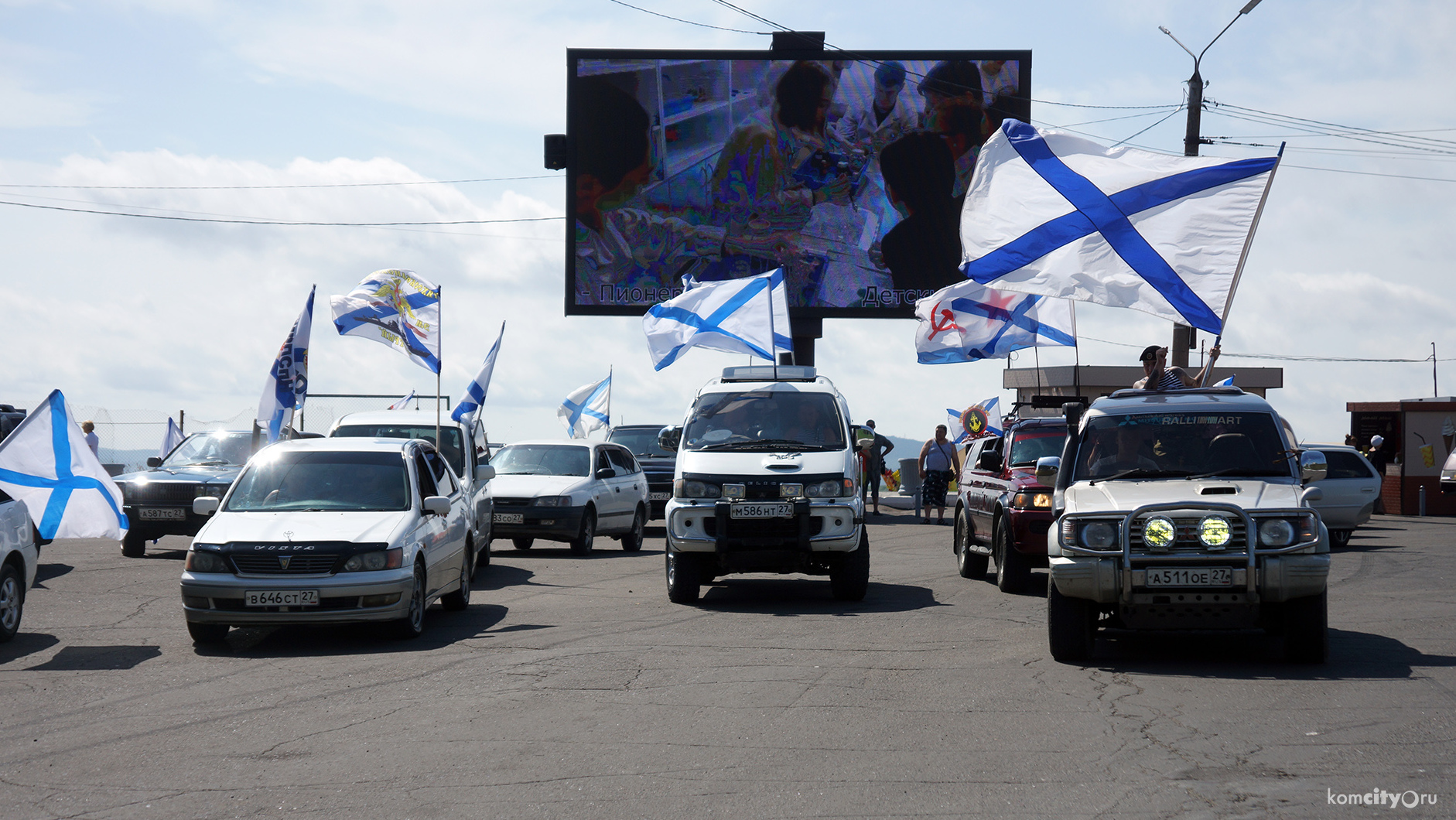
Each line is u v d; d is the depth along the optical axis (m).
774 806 5.10
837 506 12.22
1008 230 12.69
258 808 5.16
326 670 8.64
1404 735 6.21
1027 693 7.49
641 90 28.64
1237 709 6.92
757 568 12.45
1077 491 8.90
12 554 9.99
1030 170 12.80
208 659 9.21
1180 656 8.91
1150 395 9.87
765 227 28.59
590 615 11.59
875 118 28.69
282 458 11.43
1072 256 12.39
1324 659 8.36
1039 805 5.08
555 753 6.07
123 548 17.38
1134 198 12.35
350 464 11.36
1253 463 9.06
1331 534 20.50
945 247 28.56
